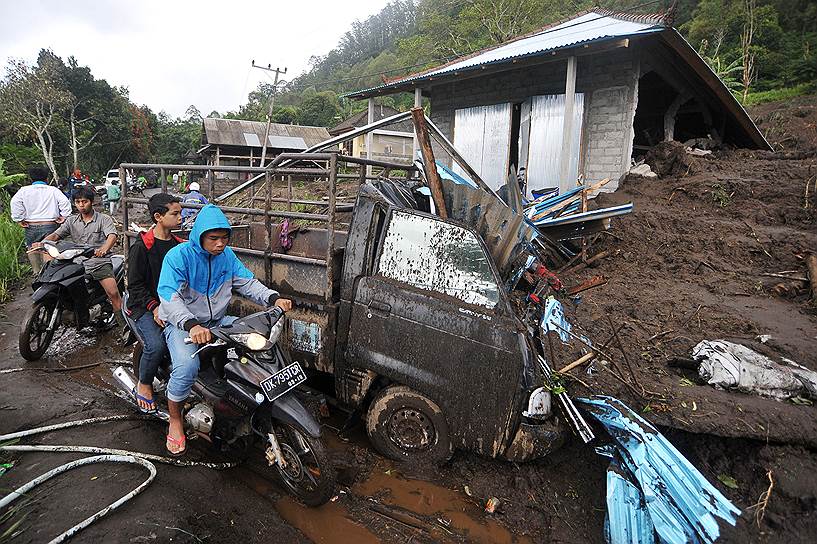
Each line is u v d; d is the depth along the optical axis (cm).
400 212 339
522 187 1080
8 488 289
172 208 334
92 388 426
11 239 851
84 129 4081
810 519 262
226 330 283
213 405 311
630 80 921
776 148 1317
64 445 336
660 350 425
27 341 459
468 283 316
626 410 311
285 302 306
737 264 637
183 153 6012
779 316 502
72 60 4106
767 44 2764
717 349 388
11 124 3297
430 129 529
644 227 724
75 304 489
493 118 1139
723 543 246
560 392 318
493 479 326
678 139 1398
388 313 329
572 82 850
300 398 390
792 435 308
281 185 1192
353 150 2822
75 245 486
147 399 354
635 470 279
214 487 304
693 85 1122
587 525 289
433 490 318
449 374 311
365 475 330
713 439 327
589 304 533
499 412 302
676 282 603
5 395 403
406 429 334
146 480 298
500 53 1095
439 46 3406
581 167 999
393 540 274
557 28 1266
